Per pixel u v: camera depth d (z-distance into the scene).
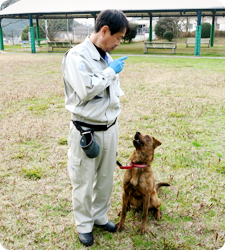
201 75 11.71
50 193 3.68
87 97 2.36
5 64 15.40
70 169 2.77
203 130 5.76
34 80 10.91
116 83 2.68
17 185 3.85
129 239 2.95
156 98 8.12
